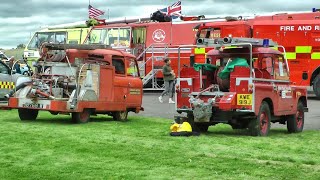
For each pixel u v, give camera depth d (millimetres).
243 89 11820
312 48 23547
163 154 9281
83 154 9172
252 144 10805
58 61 14609
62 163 8359
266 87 12273
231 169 8062
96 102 14359
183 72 12539
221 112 12008
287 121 13570
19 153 9180
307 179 7488
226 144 10719
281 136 12562
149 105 20656
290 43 23797
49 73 14555
